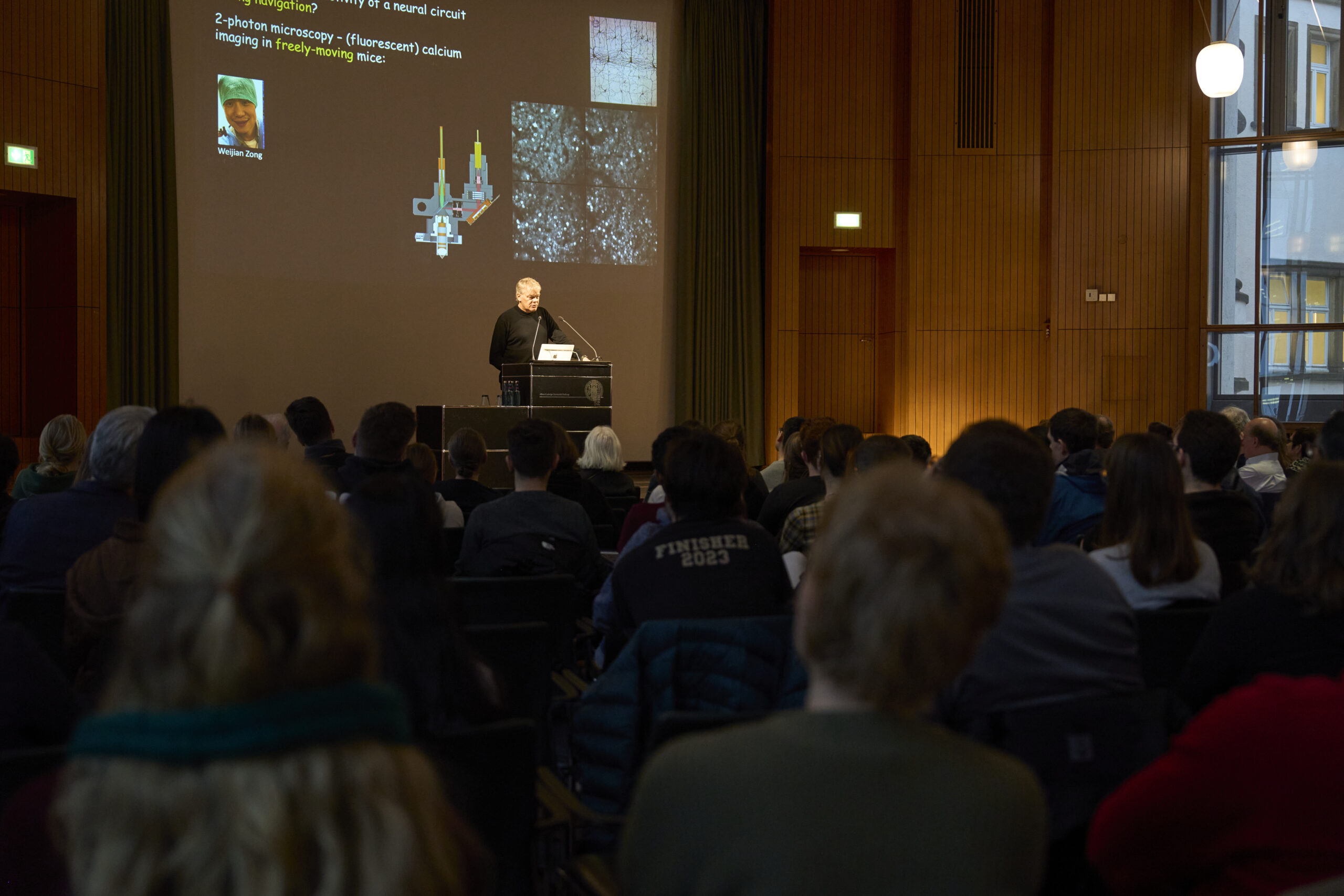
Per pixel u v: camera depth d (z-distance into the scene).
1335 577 1.65
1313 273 10.64
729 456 2.56
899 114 11.23
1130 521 2.47
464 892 0.74
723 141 11.19
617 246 11.12
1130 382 10.69
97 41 8.82
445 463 7.69
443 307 10.49
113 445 2.66
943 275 10.93
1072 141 10.70
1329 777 1.20
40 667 1.56
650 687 2.11
